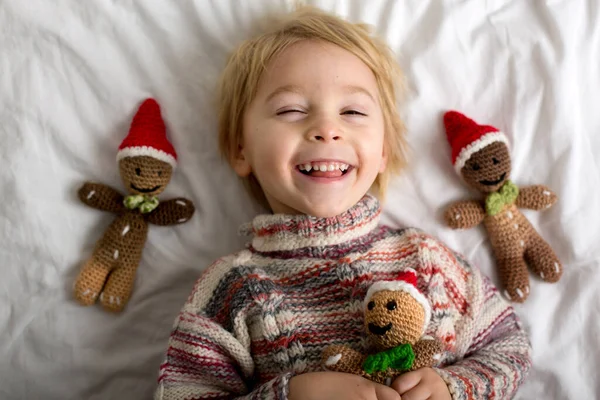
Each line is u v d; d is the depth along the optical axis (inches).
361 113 31.8
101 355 36.8
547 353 36.5
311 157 30.1
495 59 36.3
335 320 30.3
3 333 36.2
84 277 35.4
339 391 26.3
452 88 36.5
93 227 36.8
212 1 35.9
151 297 37.6
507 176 35.0
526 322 36.6
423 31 36.6
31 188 35.8
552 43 35.8
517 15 36.2
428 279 31.5
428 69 36.4
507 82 36.4
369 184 32.5
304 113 31.1
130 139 34.2
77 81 35.9
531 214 37.3
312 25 33.1
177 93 36.6
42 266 36.2
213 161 37.4
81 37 35.6
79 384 36.5
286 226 32.0
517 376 30.0
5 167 35.6
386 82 35.1
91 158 36.2
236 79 34.1
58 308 36.5
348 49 32.8
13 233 35.9
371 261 31.7
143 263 37.3
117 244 35.3
